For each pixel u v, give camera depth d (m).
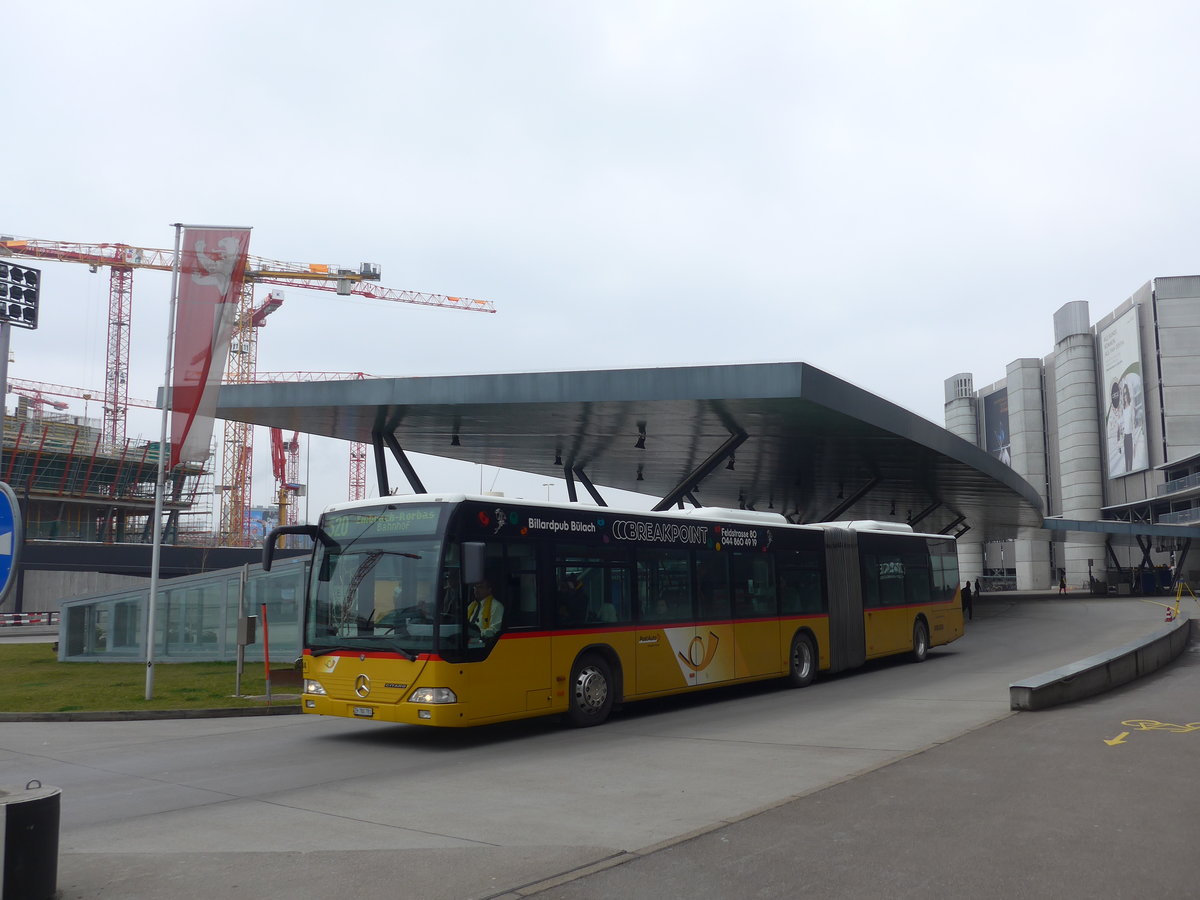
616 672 13.55
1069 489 93.06
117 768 10.34
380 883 5.88
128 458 79.88
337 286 113.94
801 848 6.39
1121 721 11.31
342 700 11.95
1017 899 5.35
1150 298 81.12
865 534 20.75
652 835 6.95
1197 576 76.38
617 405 22.03
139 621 24.81
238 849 6.77
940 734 11.30
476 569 11.09
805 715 13.59
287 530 12.59
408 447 30.19
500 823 7.45
